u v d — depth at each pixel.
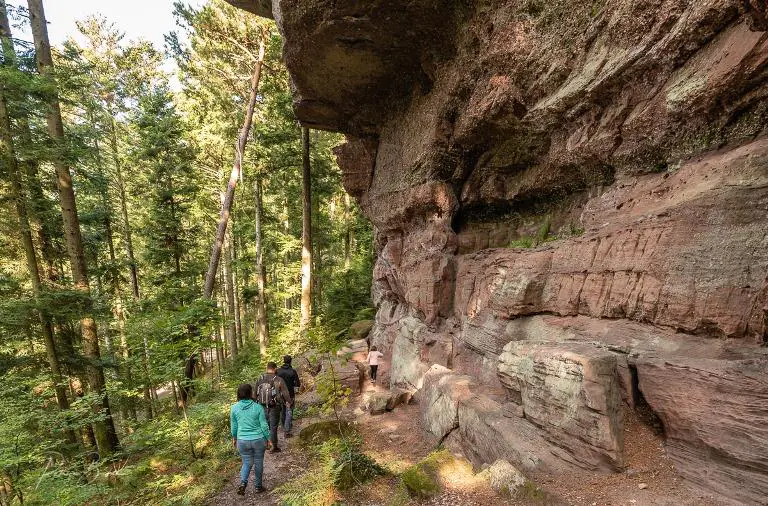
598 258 5.27
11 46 10.31
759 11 3.20
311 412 8.78
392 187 11.05
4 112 9.41
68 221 10.78
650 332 4.32
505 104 6.74
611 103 5.30
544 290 6.20
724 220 3.77
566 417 4.20
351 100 10.73
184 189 18.09
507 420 5.06
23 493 6.00
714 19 3.79
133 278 19.19
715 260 3.78
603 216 5.59
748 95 3.77
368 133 12.27
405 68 9.10
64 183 10.73
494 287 7.36
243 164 17.91
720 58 3.80
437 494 4.27
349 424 7.48
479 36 6.96
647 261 4.48
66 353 11.16
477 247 9.25
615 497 3.47
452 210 9.28
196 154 19.62
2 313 9.33
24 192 10.43
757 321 3.38
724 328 3.62
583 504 3.50
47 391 8.30
